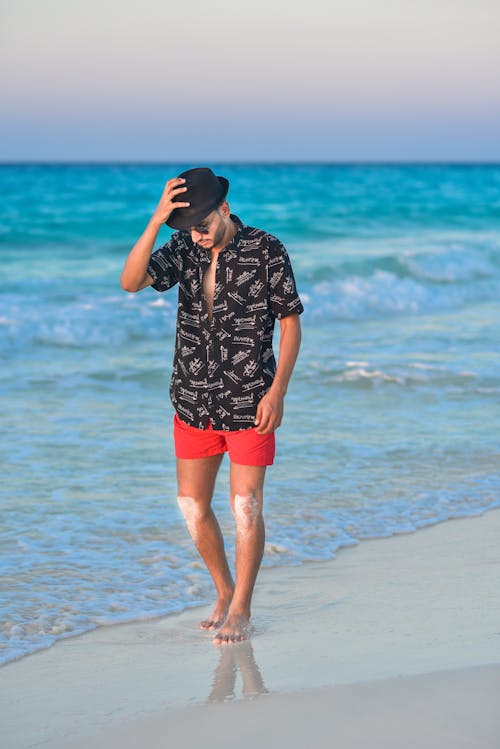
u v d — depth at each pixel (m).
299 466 6.98
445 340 13.20
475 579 4.77
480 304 18.50
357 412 8.80
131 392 9.70
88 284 18.19
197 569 4.97
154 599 4.54
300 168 130.62
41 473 6.75
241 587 4.08
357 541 5.43
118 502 6.12
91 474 6.76
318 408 8.94
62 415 8.60
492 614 4.23
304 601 4.46
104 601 4.48
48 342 12.52
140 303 15.19
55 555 5.11
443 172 103.44
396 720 3.01
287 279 3.88
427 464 7.10
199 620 4.30
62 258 23.42
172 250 3.93
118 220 31.59
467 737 2.87
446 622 4.12
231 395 3.93
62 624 4.18
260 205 41.56
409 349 12.34
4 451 7.32
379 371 10.61
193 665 3.71
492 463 7.16
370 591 4.59
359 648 3.81
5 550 5.17
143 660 3.79
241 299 3.88
